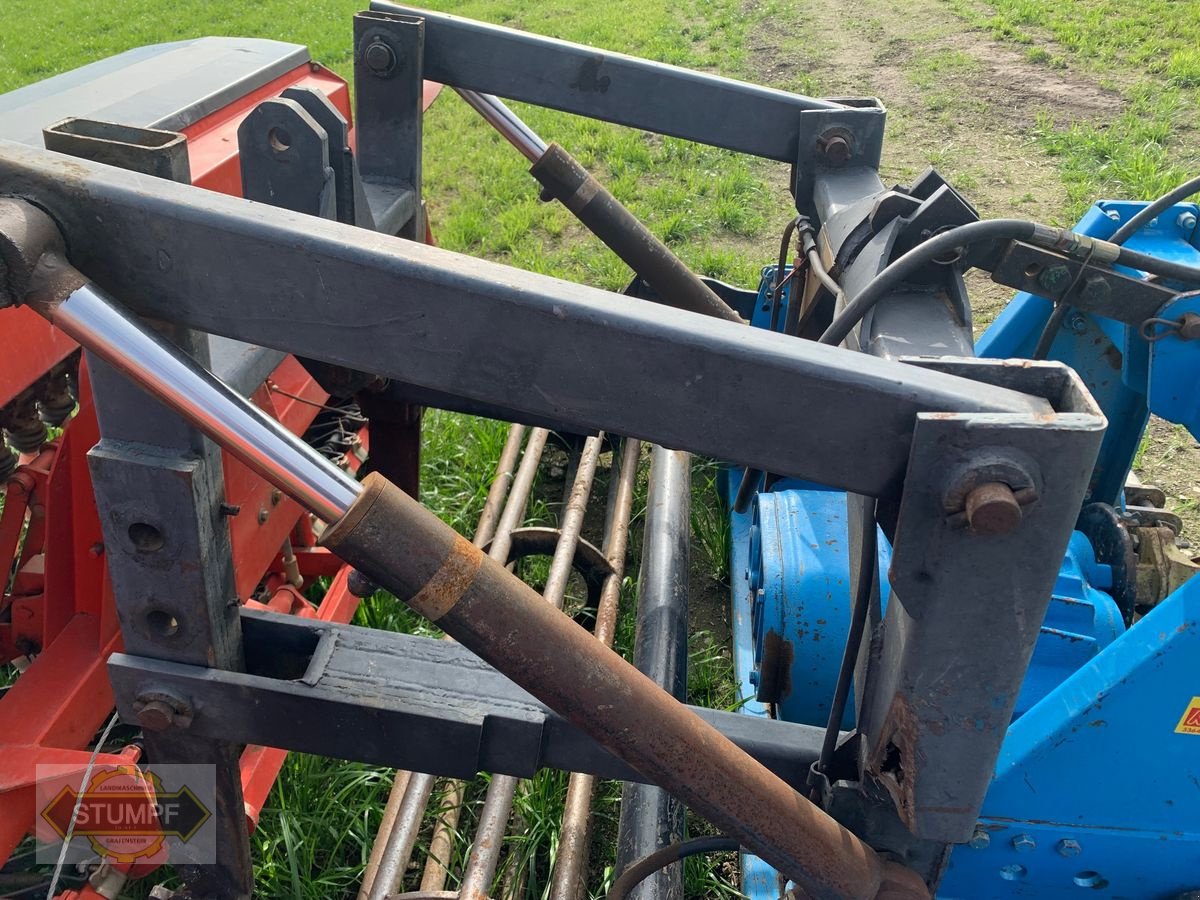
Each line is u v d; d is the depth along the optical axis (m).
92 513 2.08
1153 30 10.52
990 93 9.16
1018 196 6.98
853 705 2.23
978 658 1.12
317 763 2.61
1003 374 1.10
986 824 1.79
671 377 1.07
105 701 2.16
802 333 2.00
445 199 7.41
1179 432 4.44
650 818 2.19
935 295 1.57
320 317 1.12
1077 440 0.98
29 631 2.35
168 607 1.43
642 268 2.21
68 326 1.10
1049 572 1.06
